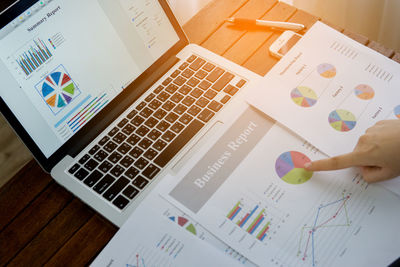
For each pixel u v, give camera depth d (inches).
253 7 32.7
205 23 32.2
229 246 21.6
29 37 24.6
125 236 22.2
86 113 26.8
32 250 23.8
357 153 22.5
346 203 22.3
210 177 23.8
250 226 22.1
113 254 21.7
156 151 25.4
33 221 24.7
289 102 25.9
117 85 27.9
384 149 21.8
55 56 25.5
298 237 21.5
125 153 25.5
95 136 26.6
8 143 37.5
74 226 24.3
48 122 25.4
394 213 21.8
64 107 26.0
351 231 21.4
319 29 28.8
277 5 32.6
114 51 27.7
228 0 33.4
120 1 27.7
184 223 22.4
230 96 27.3
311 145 24.5
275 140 24.8
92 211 24.7
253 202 22.7
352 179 23.0
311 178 23.2
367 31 50.3
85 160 25.5
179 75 28.8
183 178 23.8
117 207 23.6
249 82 27.8
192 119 26.5
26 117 24.6
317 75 26.8
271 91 26.4
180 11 39.4
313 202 22.5
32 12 24.6
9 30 23.9
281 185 23.2
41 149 25.1
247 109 26.2
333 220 21.8
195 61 29.3
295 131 24.7
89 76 26.9
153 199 23.2
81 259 23.2
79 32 26.3
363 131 24.5
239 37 31.1
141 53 28.7
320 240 21.3
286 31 30.1
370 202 22.2
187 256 21.3
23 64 24.5
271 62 29.3
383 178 22.2
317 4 46.0
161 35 29.4
